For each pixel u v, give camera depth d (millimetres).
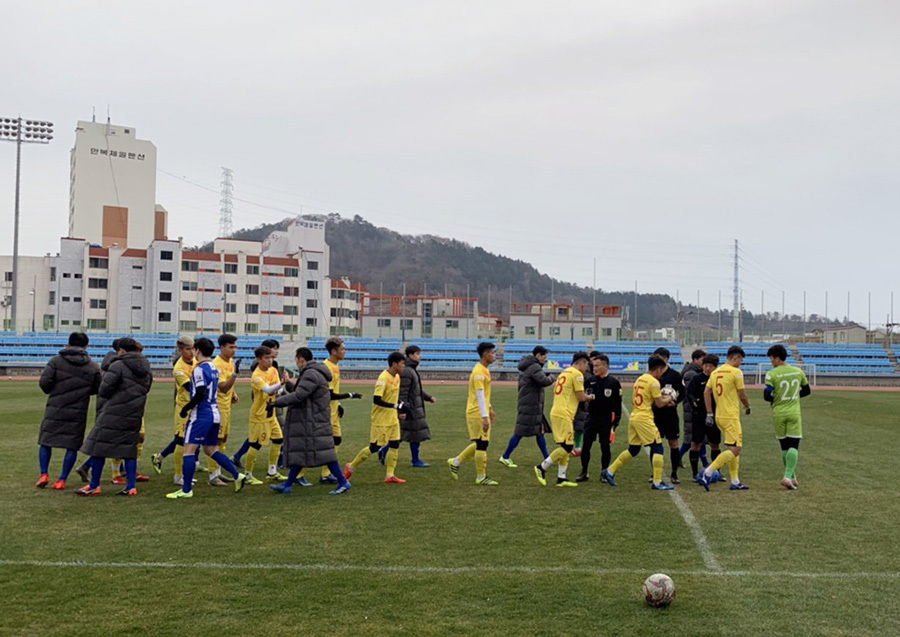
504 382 46719
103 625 5191
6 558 6824
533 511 8992
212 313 67438
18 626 5160
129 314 66062
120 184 82875
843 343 61938
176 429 10734
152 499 9641
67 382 10289
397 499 9719
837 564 6793
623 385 45875
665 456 14297
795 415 10758
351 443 15289
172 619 5312
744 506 9383
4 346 47656
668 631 5137
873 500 9812
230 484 10828
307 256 71688
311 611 5477
